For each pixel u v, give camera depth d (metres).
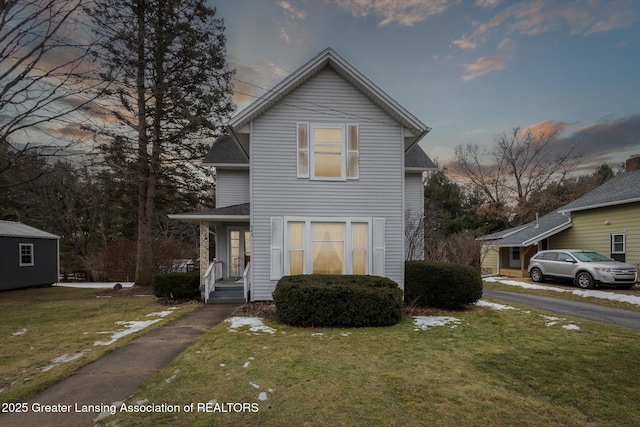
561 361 4.84
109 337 6.43
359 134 9.74
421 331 6.61
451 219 30.06
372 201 9.68
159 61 14.98
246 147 10.77
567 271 13.39
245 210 11.51
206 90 15.83
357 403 3.53
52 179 14.12
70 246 25.45
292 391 3.82
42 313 9.23
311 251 9.48
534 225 20.19
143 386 4.02
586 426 3.11
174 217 10.67
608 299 10.48
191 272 11.70
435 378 4.21
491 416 3.26
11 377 4.39
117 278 21.59
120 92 12.94
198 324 7.37
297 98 9.63
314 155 9.62
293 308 7.01
